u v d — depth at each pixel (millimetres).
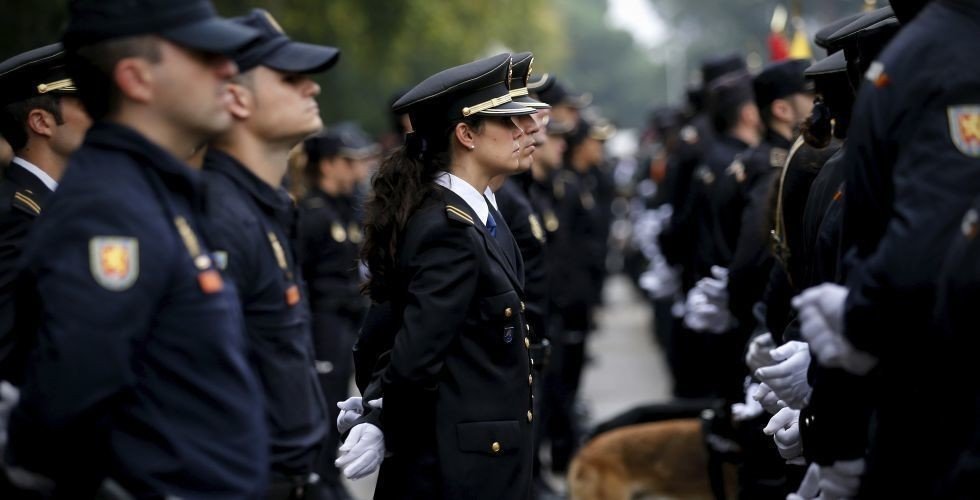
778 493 11312
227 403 6340
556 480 18234
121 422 6242
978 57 6449
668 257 17766
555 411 18500
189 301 6312
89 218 6156
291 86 7891
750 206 11875
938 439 6426
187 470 6230
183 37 6406
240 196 7668
